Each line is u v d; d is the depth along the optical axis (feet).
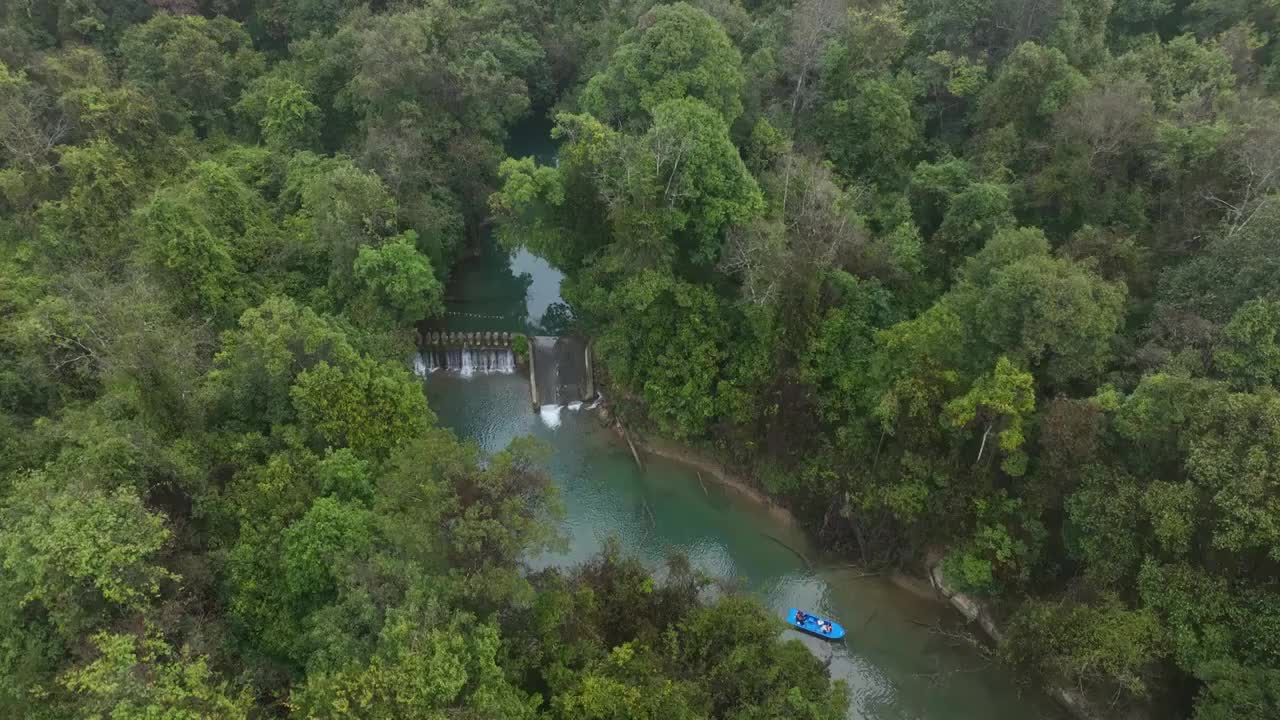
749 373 190.39
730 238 183.73
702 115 181.47
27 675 103.76
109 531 111.75
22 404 161.38
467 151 246.68
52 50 259.60
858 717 157.58
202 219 195.93
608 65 231.71
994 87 202.28
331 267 212.23
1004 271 142.82
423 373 240.12
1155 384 128.06
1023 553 149.79
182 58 251.80
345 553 125.39
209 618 128.36
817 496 186.50
